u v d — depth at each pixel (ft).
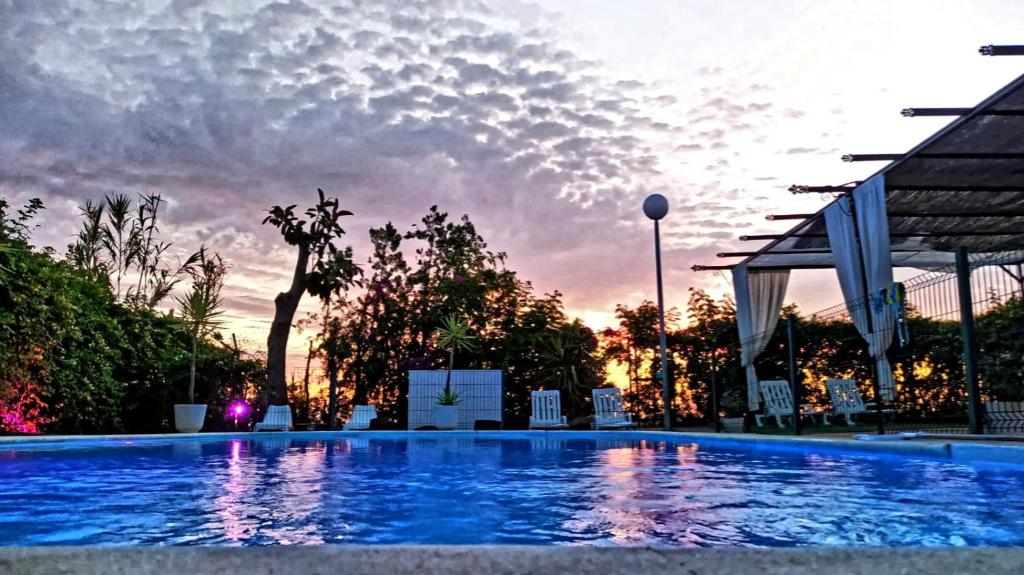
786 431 33.60
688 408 52.16
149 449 26.73
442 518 9.28
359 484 13.99
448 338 48.73
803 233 37.29
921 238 38.96
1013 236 38.68
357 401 58.03
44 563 3.95
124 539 7.79
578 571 3.83
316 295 53.52
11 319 29.48
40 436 26.53
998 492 11.39
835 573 3.81
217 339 40.42
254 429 42.57
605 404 44.29
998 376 23.32
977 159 27.32
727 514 9.42
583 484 13.75
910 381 38.24
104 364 35.19
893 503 10.24
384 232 61.16
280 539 7.77
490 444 30.78
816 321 45.55
